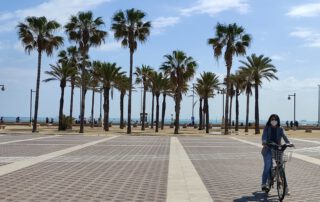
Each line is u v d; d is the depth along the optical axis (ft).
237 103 239.50
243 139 131.13
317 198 32.27
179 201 30.35
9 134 140.46
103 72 205.67
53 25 163.94
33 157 61.21
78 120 301.02
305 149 88.58
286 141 32.96
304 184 39.70
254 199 31.50
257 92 198.29
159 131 219.41
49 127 242.99
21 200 29.73
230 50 174.70
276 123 32.78
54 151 72.08
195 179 41.42
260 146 95.35
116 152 72.49
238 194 33.45
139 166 51.93
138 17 165.89
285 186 30.25
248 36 175.52
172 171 47.34
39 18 163.02
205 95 239.09
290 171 49.96
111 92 228.84
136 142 104.06
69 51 228.63
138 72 254.47
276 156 31.76
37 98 162.50
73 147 82.38
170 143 102.73
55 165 51.80
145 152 73.51
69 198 30.76
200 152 76.07
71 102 221.46
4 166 50.08
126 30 166.09
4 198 30.40
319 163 59.31
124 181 39.45
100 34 167.02
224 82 256.52
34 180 39.34
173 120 309.83
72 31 165.78
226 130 175.73
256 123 195.83
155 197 31.65
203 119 285.64
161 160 59.67
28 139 110.01
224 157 66.54
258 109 196.65
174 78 187.83
